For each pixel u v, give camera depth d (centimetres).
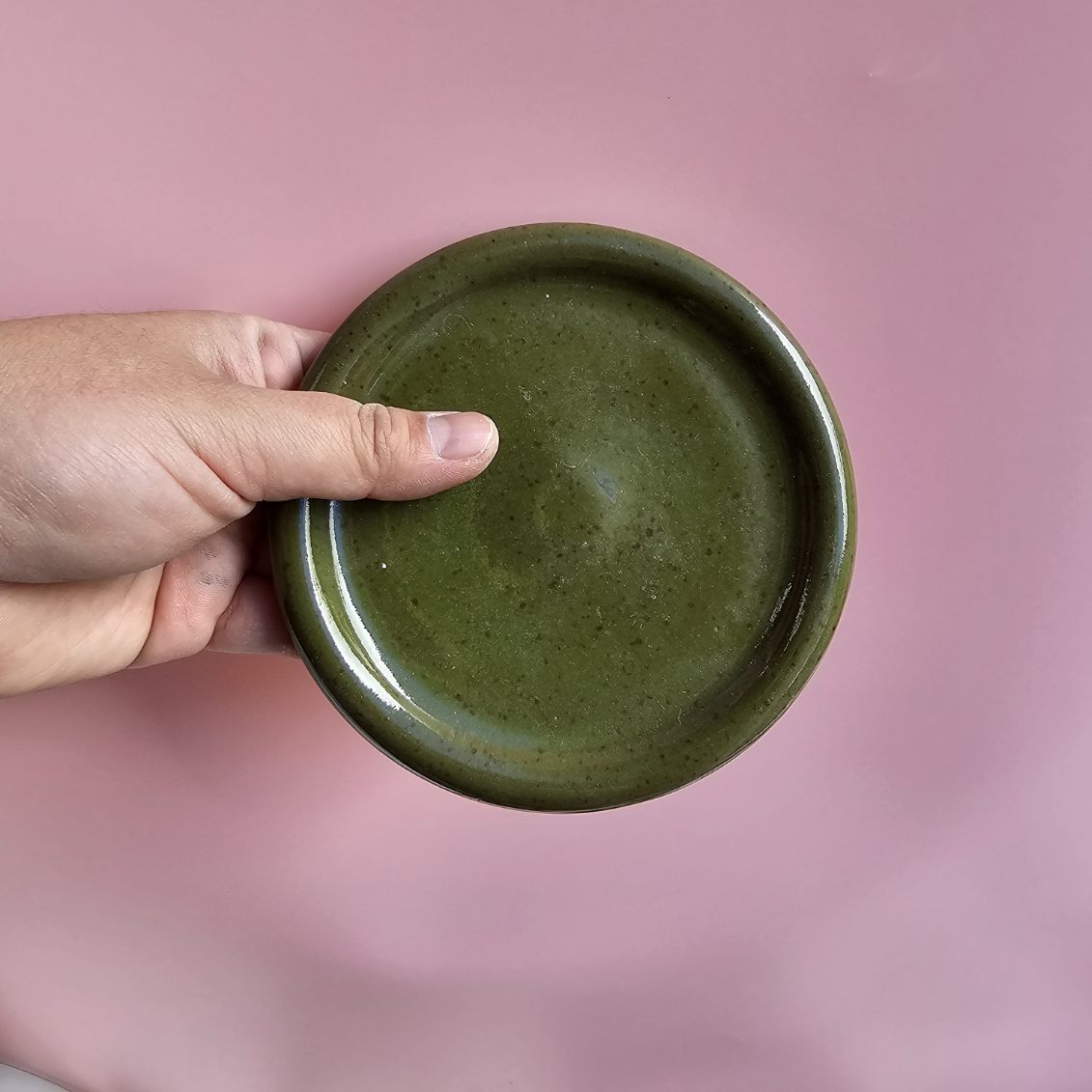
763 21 42
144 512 36
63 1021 47
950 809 46
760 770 45
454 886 46
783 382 37
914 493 44
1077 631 44
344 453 35
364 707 36
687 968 47
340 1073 47
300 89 42
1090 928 46
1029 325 43
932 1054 47
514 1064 47
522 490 37
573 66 42
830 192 43
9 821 46
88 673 41
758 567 37
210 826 46
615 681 37
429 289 36
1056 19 42
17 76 42
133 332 38
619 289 37
